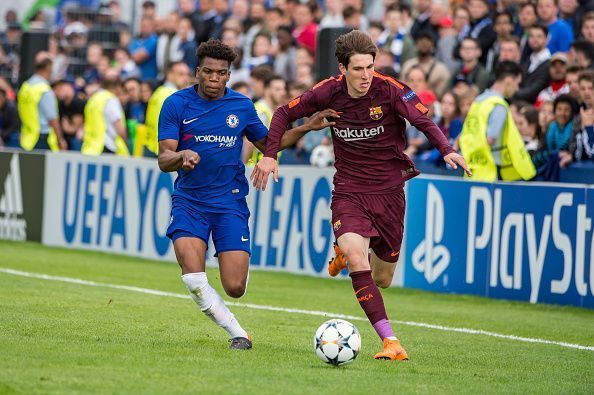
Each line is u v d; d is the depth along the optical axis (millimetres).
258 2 51938
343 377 17953
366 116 20328
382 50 43031
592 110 33094
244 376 17641
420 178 33750
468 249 32406
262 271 37406
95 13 61781
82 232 43406
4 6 65812
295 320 26422
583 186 29594
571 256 29922
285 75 46781
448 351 22125
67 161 44062
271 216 37531
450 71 42344
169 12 59344
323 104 20578
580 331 26062
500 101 34219
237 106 20672
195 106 20453
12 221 46344
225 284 20484
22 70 49469
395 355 20094
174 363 18625
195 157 19406
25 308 25875
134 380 16891
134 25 60969
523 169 34062
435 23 43938
